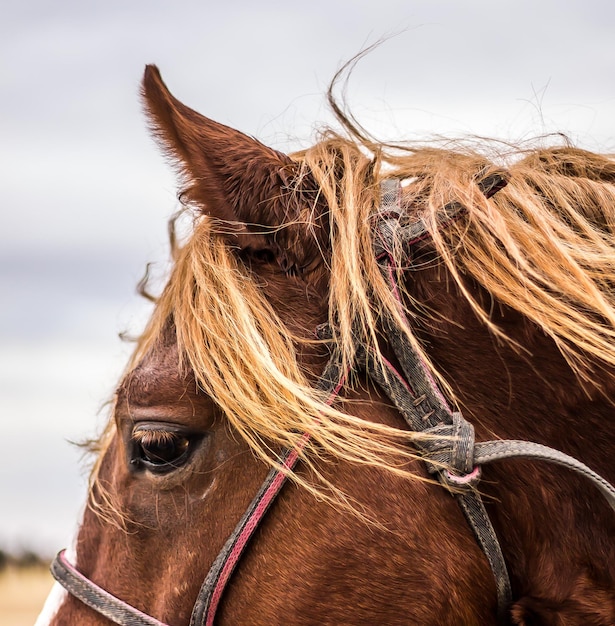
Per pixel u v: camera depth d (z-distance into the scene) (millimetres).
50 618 2287
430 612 2119
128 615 2191
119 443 2279
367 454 2105
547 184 2354
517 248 2203
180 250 2412
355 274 2143
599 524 2166
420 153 2523
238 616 2143
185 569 2160
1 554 9766
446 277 2252
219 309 2176
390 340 2195
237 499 2150
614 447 2182
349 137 2537
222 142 2238
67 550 2363
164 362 2215
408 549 2119
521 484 2184
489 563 2154
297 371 2143
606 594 2129
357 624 2115
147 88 2193
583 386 2184
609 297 2223
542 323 2150
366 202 2283
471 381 2207
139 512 2207
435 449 2133
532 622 2150
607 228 2297
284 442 2115
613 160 2498
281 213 2213
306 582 2119
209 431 2174
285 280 2246
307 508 2137
